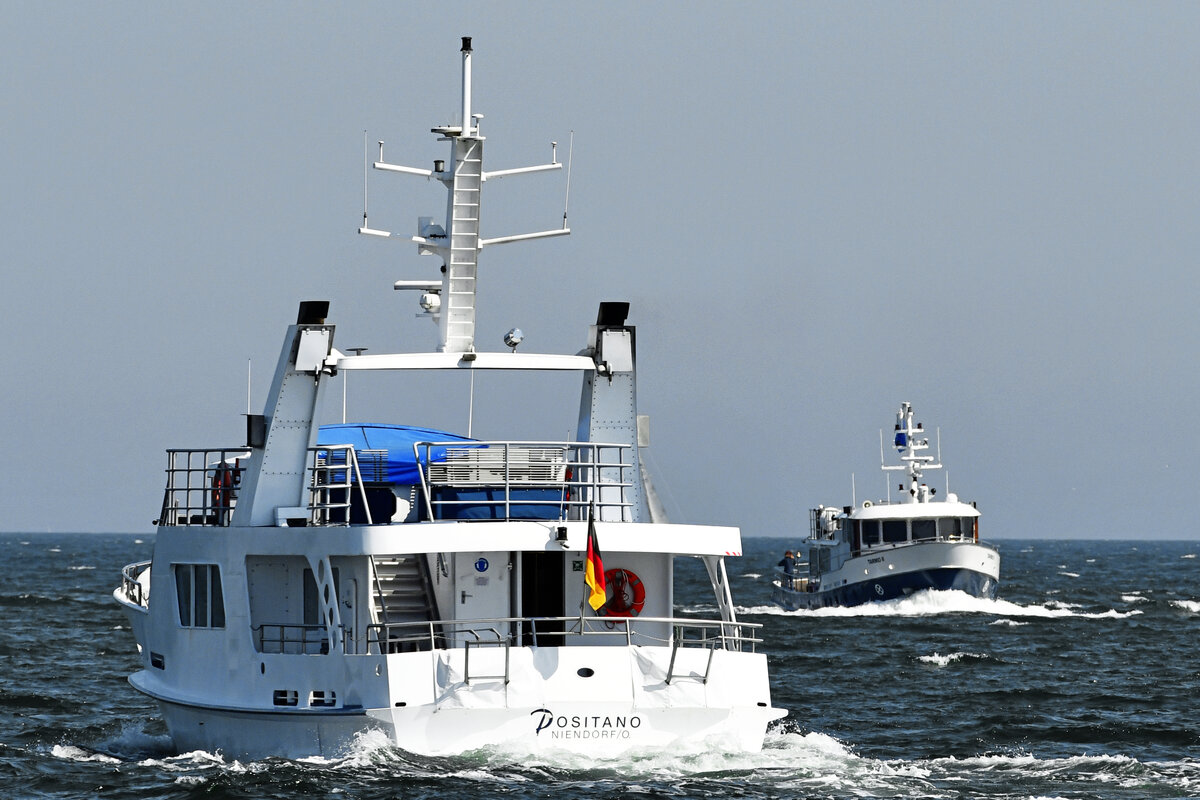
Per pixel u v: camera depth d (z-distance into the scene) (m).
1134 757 136.88
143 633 130.75
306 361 111.69
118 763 123.81
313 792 98.44
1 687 186.75
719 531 108.69
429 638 104.31
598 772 102.81
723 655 105.38
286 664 108.94
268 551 110.19
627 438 118.00
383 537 103.25
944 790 106.56
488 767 102.06
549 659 102.75
